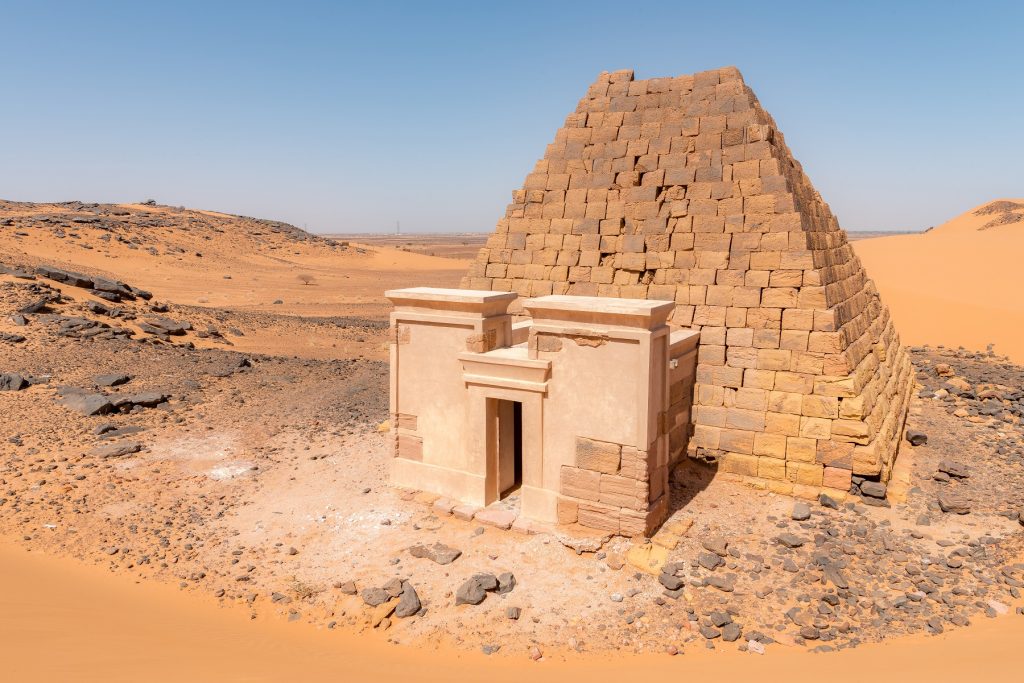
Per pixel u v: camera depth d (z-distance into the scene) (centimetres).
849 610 827
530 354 1041
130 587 881
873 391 1248
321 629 813
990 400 1816
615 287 1366
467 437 1118
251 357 2352
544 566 940
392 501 1147
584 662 737
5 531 1010
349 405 1772
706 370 1242
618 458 983
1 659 546
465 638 793
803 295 1177
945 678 567
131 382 1858
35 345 2036
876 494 1110
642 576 909
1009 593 855
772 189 1233
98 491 1173
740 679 629
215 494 1188
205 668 605
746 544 984
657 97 1414
